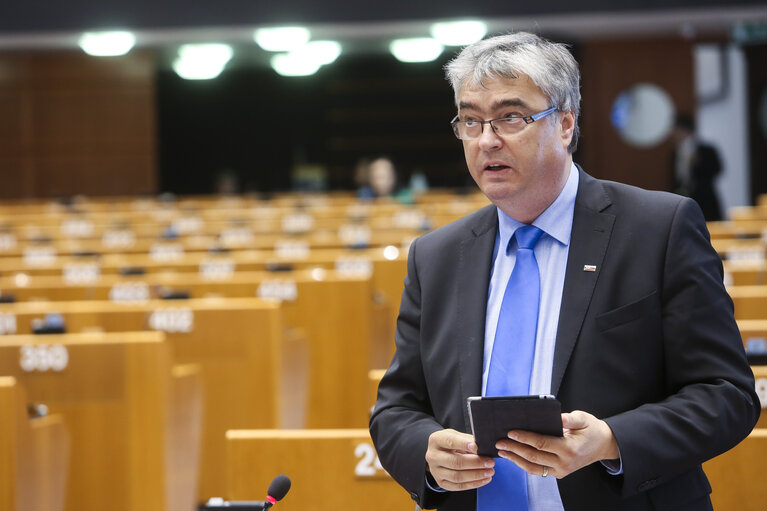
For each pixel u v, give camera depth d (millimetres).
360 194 36719
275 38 40188
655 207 5102
